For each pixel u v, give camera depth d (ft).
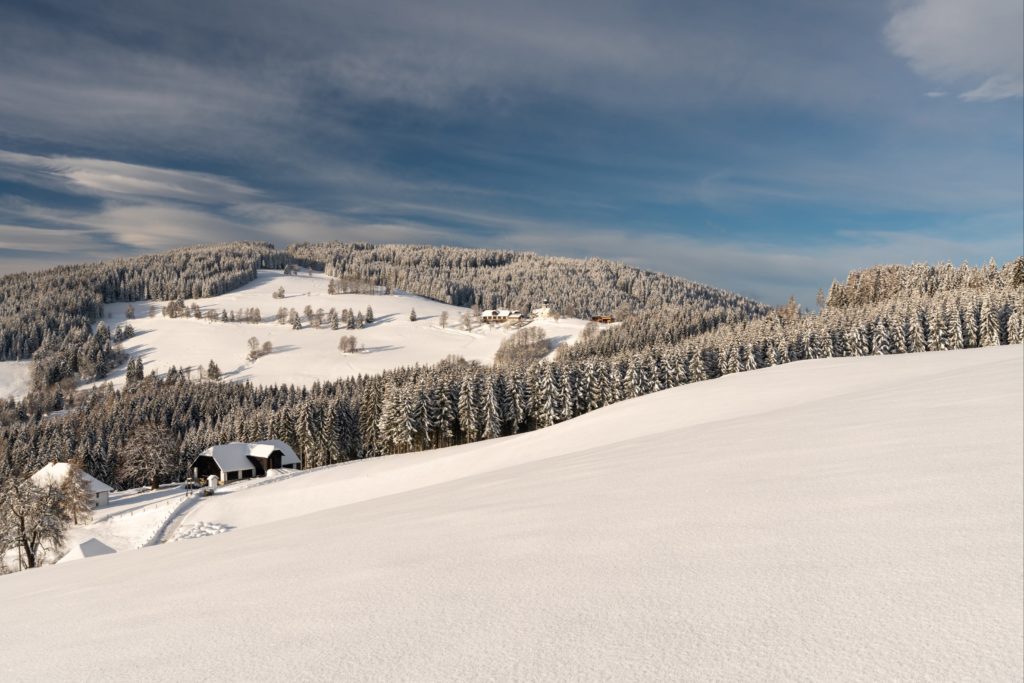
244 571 16.47
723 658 7.45
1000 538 10.43
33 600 18.49
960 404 29.17
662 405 100.32
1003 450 17.44
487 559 13.48
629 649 8.06
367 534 19.07
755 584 9.83
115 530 155.02
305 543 19.42
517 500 21.03
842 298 435.12
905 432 22.93
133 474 264.11
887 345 265.13
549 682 7.41
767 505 14.75
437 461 138.72
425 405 259.19
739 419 42.50
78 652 11.52
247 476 244.42
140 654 10.69
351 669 8.61
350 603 11.70
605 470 25.55
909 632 7.52
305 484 164.04
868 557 10.37
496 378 272.31
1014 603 7.93
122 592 16.84
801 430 28.07
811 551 11.08
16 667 11.27
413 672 8.25
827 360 125.18
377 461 188.14
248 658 9.62
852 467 17.93
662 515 15.25
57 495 141.08
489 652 8.57
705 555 11.66
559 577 11.51
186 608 13.41
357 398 306.35
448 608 10.62
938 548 10.35
